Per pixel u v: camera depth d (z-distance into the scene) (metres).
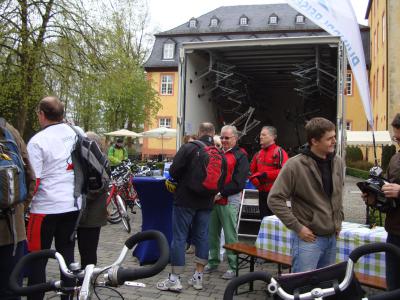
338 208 3.35
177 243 5.15
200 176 4.96
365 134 25.84
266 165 6.45
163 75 43.78
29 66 17.48
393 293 1.77
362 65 5.30
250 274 1.83
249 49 9.52
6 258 3.13
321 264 3.38
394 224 3.41
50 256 1.97
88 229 4.51
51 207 3.74
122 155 13.62
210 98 10.58
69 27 17.77
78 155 3.88
